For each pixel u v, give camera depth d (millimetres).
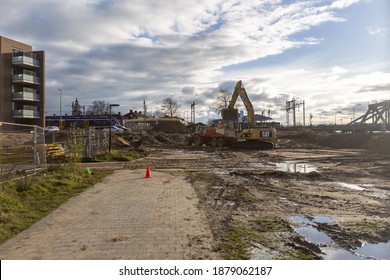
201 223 7098
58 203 8977
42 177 11867
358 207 8984
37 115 51969
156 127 73500
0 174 10898
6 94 49688
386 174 15750
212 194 10578
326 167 19125
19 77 49812
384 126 53188
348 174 15836
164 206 8664
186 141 43469
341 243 6148
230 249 5633
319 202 9594
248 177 14664
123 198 9672
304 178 14547
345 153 29938
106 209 8305
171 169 17625
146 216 7629
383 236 6535
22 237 6168
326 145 43625
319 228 7031
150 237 6137
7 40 50156
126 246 5668
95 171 15977
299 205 9195
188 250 5520
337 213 8305
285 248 5754
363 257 5527
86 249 5535
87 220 7285
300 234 6625
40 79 52594
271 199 9977
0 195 8672
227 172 16438
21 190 9992
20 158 13875
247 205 9094
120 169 17281
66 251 5457
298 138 55625
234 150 34938
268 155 28156
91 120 78938
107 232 6430
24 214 7711
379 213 8328
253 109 38156
